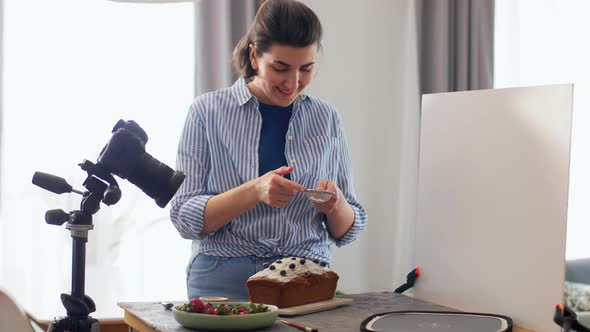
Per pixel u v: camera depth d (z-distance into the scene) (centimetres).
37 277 286
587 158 374
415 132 331
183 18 307
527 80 360
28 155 286
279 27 163
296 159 179
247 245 172
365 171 334
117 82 298
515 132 147
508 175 148
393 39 336
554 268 138
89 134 294
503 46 354
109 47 297
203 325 127
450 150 164
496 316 144
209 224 167
